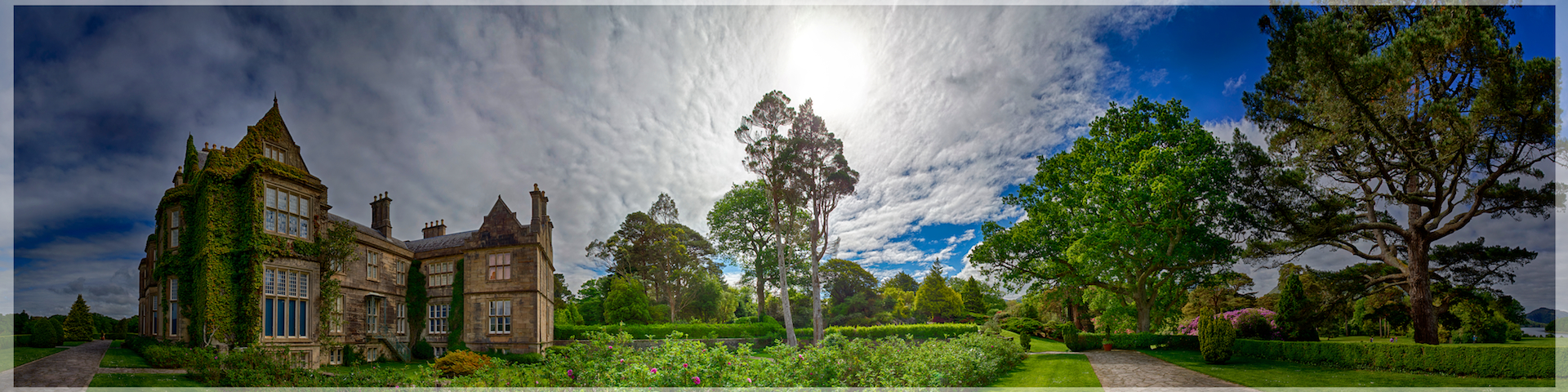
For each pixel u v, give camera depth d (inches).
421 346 1314.0
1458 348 705.0
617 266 2342.5
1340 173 930.7
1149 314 1280.8
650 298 2304.4
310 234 958.4
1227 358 920.9
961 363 680.4
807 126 1355.8
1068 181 1322.6
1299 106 923.4
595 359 436.8
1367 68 731.4
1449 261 978.7
